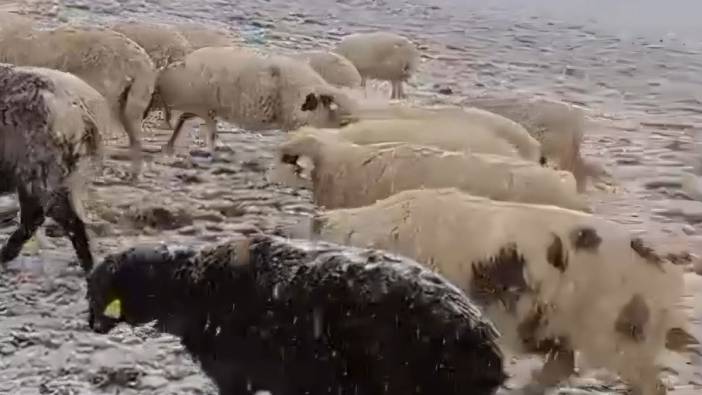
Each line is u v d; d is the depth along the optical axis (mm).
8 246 9734
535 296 7324
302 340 6285
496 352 5898
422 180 9695
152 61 14492
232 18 26047
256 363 6531
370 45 19094
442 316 5883
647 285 7242
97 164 9703
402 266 6184
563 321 7336
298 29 25438
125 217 11344
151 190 12562
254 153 14742
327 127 13016
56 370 7926
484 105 13117
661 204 13570
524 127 12789
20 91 9344
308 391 6355
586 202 10531
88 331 8562
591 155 16125
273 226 11414
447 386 5863
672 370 8367
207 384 7836
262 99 13844
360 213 7859
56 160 9352
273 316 6379
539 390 7566
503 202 7906
